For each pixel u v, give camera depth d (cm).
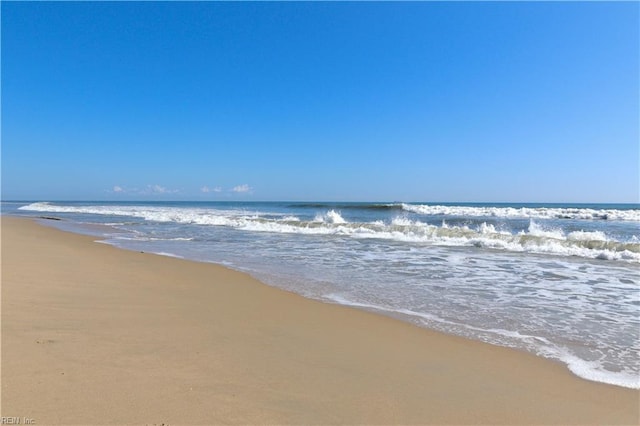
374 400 283
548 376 340
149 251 1120
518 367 358
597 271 855
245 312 505
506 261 978
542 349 406
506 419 265
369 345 404
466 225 2038
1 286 538
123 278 685
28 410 230
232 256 1045
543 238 1223
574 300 611
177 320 449
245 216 2819
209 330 419
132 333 388
